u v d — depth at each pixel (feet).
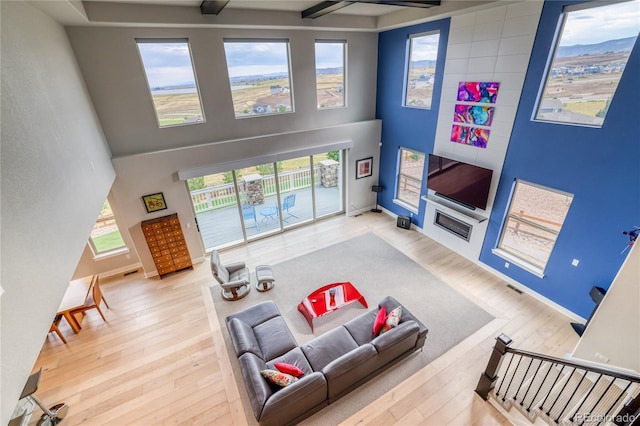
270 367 12.41
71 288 16.89
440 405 12.14
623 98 12.32
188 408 12.53
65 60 13.41
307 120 23.30
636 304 10.97
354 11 19.88
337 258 22.13
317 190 33.50
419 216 25.12
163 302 18.58
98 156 14.85
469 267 20.80
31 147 7.96
